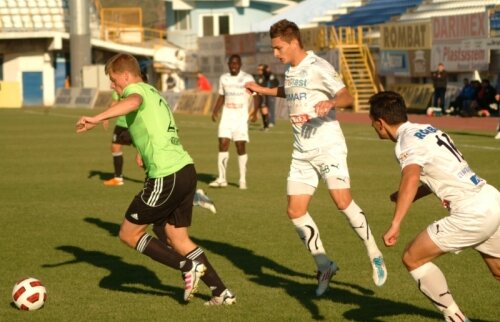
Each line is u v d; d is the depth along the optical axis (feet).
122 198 117.39
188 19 541.75
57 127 276.82
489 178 130.00
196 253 61.00
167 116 60.49
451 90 298.76
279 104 328.49
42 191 124.67
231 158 171.94
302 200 65.77
